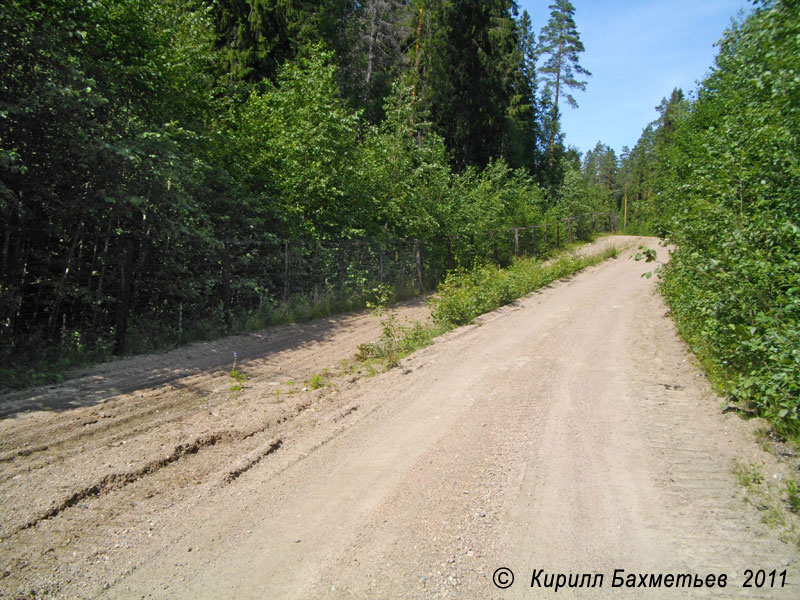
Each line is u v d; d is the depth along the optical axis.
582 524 3.76
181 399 6.47
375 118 26.56
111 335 8.60
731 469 4.61
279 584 3.13
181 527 3.73
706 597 3.00
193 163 9.55
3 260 7.38
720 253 6.34
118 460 4.66
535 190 33.72
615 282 20.03
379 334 11.21
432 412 6.17
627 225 71.00
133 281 9.32
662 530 3.69
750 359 5.94
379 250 16.72
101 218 8.45
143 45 9.81
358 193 16.09
